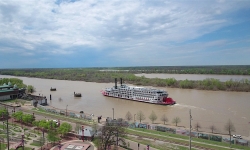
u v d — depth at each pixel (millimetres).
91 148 81812
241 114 141875
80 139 91688
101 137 83000
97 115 147875
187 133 98625
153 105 190625
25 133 99875
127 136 95938
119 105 191750
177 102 191250
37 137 94062
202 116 139375
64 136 95375
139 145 84750
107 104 196250
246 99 197625
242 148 81312
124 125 101438
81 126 104688
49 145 84562
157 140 91062
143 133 100625
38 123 104812
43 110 157625
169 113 152375
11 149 79000
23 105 178375
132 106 187000
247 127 113750
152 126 108750
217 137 90375
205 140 90812
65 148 81188
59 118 131375
